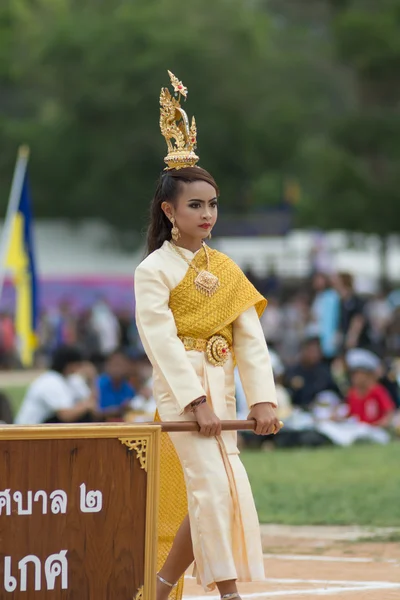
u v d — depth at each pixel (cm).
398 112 8306
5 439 934
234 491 1031
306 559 1463
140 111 7850
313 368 3244
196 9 8162
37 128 8106
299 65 8631
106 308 6266
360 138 8175
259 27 8600
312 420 2991
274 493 2095
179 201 1091
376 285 8225
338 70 8919
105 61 7844
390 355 4169
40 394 2495
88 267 8275
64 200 8112
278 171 8575
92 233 8388
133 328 6469
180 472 1099
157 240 1123
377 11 8831
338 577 1332
